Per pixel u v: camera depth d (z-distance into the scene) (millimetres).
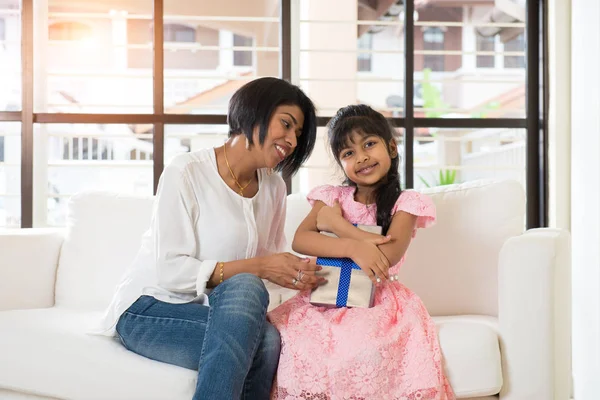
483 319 1988
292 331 1624
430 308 2154
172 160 1774
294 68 2939
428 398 1549
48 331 1668
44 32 2855
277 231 1987
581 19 2631
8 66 4523
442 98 9500
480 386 1637
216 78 3256
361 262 1688
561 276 1755
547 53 2820
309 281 1700
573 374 2717
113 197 2340
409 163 2818
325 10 5906
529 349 1687
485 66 9289
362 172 1818
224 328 1476
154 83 2779
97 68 5625
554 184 2777
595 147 2494
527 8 2852
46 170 2934
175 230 1689
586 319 2578
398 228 1767
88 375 1563
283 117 1737
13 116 2723
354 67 5938
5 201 3969
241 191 1815
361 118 1825
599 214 2453
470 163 6023
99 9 5621
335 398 1538
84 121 2746
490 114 7699
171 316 1603
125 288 1725
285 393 1560
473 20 9242
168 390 1511
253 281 1560
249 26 6180
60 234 2367
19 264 2244
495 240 2152
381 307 1697
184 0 5602
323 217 1835
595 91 2490
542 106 2830
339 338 1592
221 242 1734
